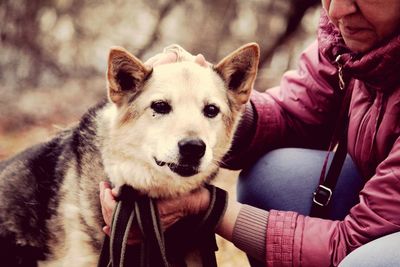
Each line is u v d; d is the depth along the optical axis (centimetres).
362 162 121
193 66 127
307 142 136
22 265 134
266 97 136
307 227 114
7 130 273
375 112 116
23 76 338
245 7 373
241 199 134
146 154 121
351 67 114
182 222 121
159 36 381
